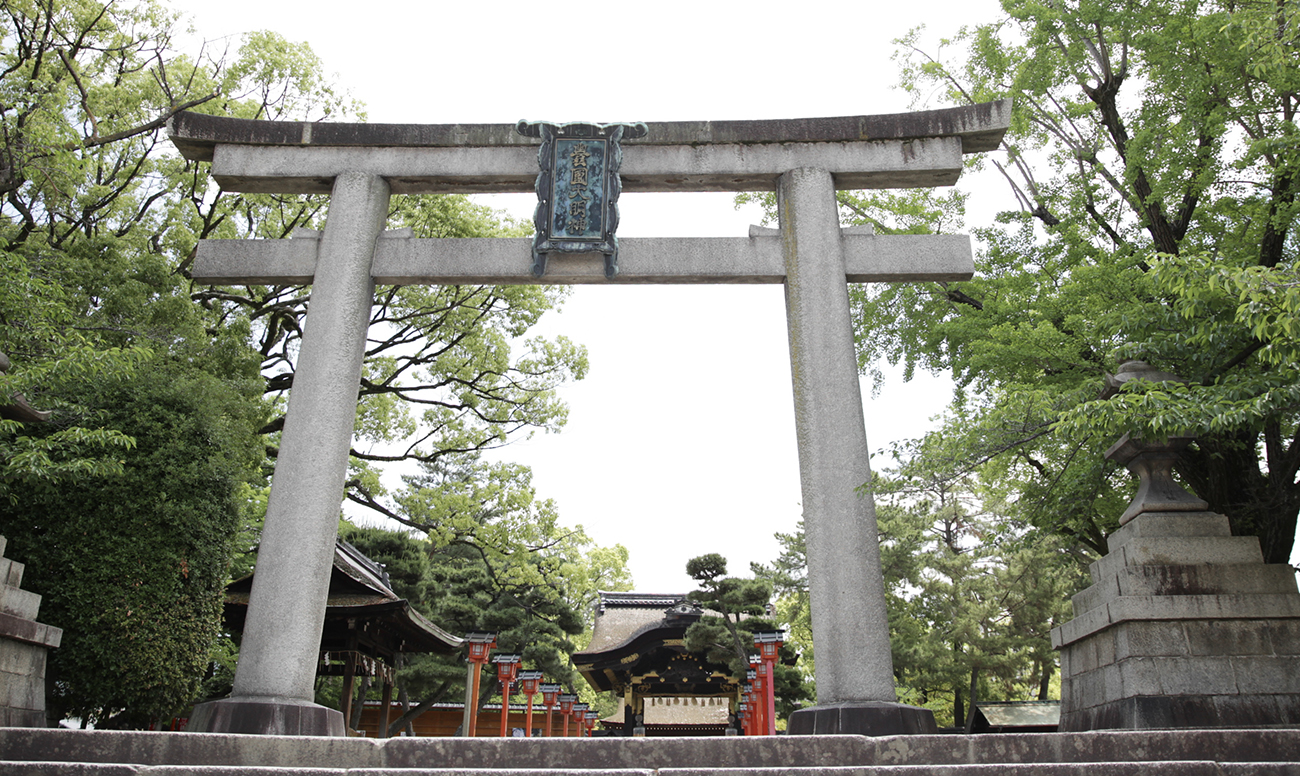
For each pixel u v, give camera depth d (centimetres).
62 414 1002
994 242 1322
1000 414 821
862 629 752
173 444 1062
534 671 2452
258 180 916
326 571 791
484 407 2300
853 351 841
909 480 816
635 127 905
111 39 1496
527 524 2327
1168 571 752
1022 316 1196
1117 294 1007
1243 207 1115
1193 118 1092
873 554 777
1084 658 823
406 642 1877
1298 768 486
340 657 1691
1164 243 1172
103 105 1489
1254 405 707
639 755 539
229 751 545
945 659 2614
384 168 916
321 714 732
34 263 1123
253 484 1669
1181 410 718
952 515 2997
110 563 989
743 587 2173
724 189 944
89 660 957
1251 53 1016
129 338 1227
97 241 1336
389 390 2100
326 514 795
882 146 916
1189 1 1093
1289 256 1032
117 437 859
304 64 1717
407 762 543
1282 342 683
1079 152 1339
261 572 766
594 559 3781
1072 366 1091
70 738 536
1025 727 1988
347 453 837
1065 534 1139
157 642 1002
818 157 912
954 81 1480
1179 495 795
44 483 977
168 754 540
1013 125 1330
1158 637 730
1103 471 937
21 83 1127
